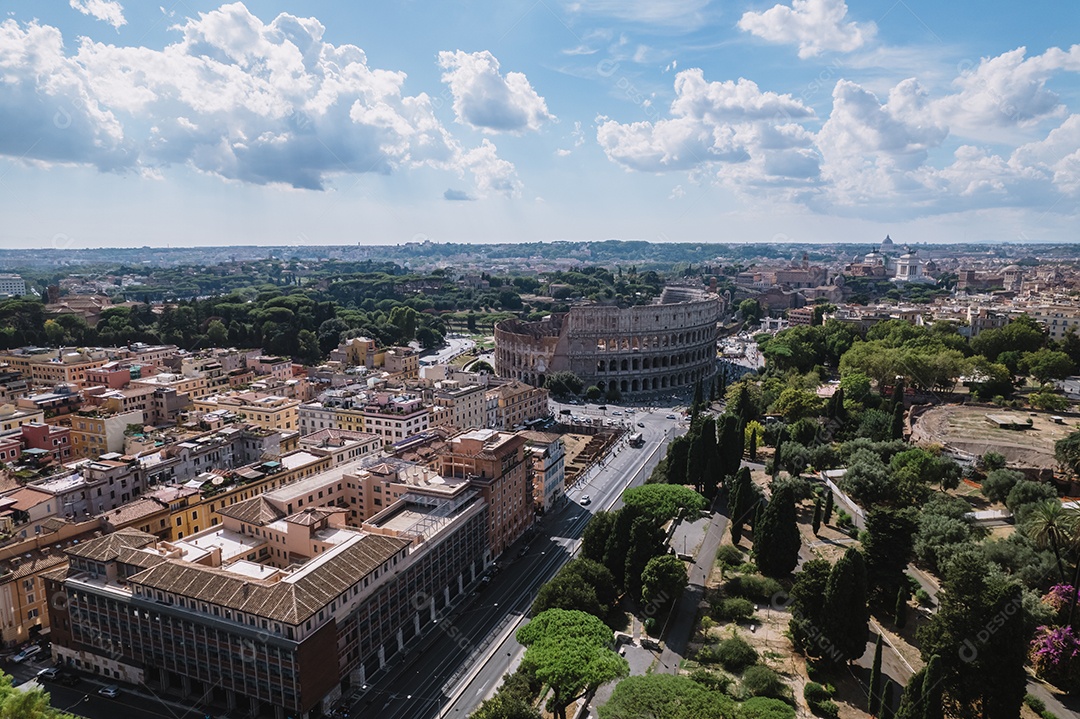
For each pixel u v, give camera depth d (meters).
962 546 152.50
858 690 127.75
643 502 176.50
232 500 184.00
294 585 124.06
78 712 127.00
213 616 124.94
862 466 197.25
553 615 130.50
